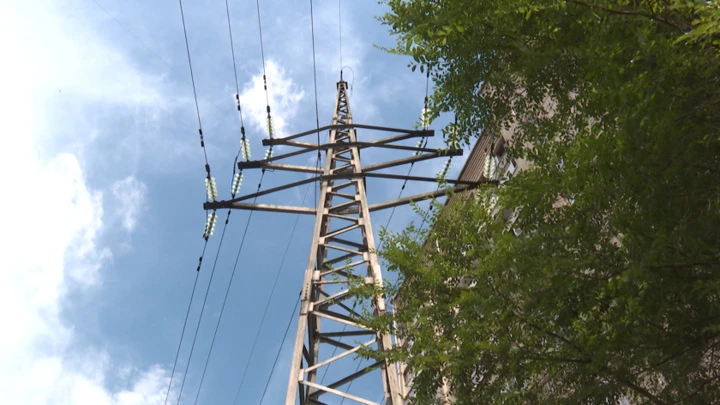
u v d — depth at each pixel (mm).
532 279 10164
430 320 11914
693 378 10344
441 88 11711
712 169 8500
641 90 8320
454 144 12164
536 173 10797
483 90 12406
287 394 17016
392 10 11469
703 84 8406
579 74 10391
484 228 12445
